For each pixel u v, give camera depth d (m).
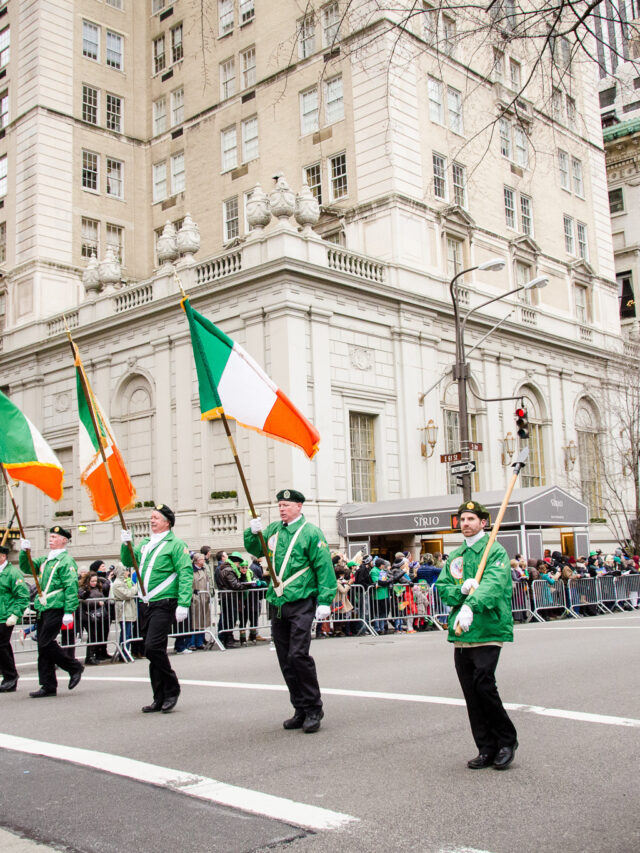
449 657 13.16
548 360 36.50
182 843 4.84
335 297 27.78
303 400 26.17
